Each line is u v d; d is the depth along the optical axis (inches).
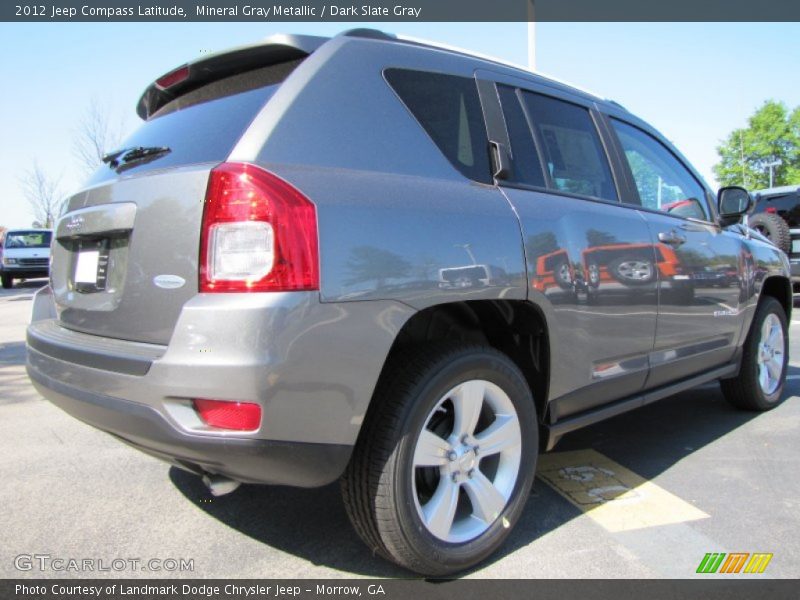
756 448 143.0
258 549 96.2
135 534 100.7
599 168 122.3
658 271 122.2
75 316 94.0
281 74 88.1
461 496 96.0
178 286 74.7
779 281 180.4
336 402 73.6
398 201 81.7
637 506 112.0
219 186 73.0
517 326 100.7
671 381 135.5
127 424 76.0
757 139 1780.3
